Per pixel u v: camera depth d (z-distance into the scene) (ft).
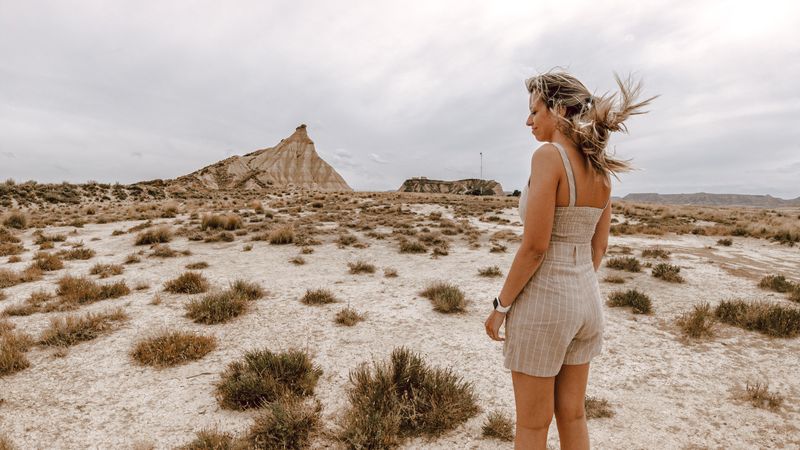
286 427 9.89
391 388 11.39
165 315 20.24
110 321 19.24
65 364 14.67
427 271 31.63
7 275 27.14
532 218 5.09
